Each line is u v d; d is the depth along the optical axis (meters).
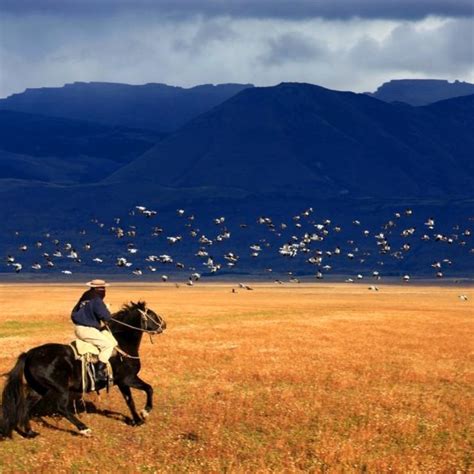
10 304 79.56
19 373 15.99
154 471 13.71
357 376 24.03
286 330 39.22
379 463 14.06
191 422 17.36
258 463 14.18
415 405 19.47
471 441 16.23
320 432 16.27
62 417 17.84
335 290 192.12
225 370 24.33
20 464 14.24
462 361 28.19
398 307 78.44
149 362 25.92
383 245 108.94
